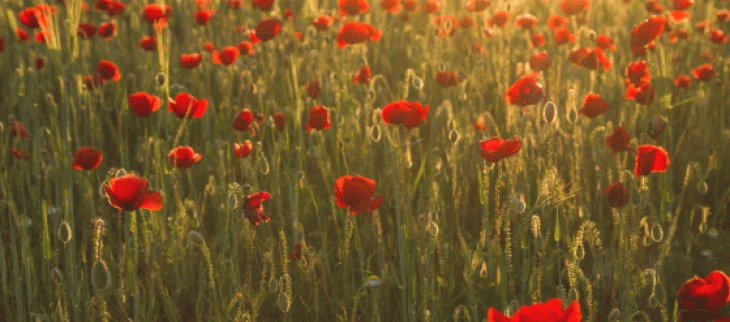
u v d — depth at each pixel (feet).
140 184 6.93
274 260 10.29
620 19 20.20
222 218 10.39
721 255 10.91
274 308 9.96
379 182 11.89
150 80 15.74
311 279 9.52
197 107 10.09
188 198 12.10
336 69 15.06
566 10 16.65
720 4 23.35
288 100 15.21
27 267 8.80
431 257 8.73
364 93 14.28
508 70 14.15
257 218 8.28
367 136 11.41
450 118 9.90
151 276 8.79
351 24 13.10
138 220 10.81
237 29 18.75
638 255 9.20
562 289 7.48
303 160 11.93
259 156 10.12
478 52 16.88
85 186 10.42
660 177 11.47
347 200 7.73
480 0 16.47
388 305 9.51
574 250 7.75
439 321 9.07
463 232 10.90
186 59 14.30
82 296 9.12
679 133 15.01
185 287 9.84
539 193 10.29
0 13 19.72
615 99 15.21
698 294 5.65
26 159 13.02
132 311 9.76
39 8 10.44
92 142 13.03
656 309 9.43
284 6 24.77
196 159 10.07
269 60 16.29
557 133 12.52
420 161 13.09
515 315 5.14
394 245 10.93
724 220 12.16
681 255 10.41
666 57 15.37
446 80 12.52
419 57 16.67
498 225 8.37
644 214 10.62
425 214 9.74
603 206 11.89
